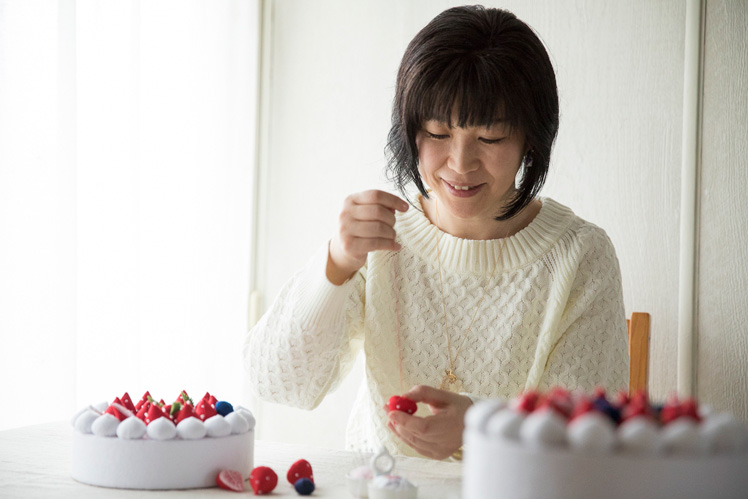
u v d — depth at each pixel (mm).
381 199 1044
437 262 1258
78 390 1799
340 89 2516
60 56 1687
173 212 2176
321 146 2539
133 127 1941
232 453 873
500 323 1226
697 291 2035
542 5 2230
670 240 2080
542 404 664
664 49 2092
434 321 1249
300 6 2568
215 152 2363
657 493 586
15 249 1597
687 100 2041
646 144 2109
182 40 2205
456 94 1023
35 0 1629
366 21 2484
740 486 612
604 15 2158
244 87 2510
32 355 1632
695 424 618
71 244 1705
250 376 1172
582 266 1238
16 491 827
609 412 646
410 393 934
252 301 2572
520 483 604
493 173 1087
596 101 2164
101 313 1855
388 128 2451
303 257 2557
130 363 1939
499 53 1042
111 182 1882
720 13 2012
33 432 1119
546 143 1120
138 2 1956
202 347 2312
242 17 2486
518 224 1275
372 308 1248
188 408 905
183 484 846
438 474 921
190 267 2254
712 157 2018
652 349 2088
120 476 842
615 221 2143
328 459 997
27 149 1617
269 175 2605
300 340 1103
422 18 2408
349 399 2465
